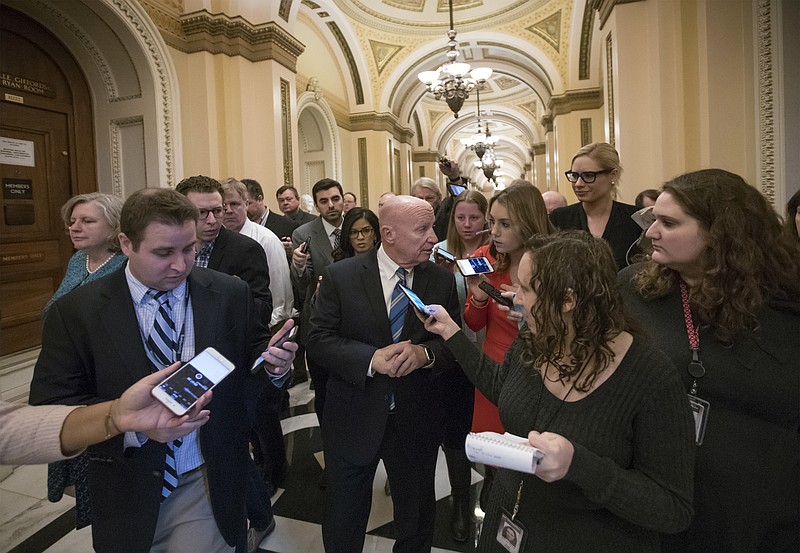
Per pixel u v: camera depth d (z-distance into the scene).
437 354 1.73
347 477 1.79
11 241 4.53
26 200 4.69
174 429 1.07
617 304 1.04
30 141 4.75
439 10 10.87
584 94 10.20
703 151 3.73
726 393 1.17
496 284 2.12
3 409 0.95
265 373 1.61
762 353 1.15
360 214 2.66
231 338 1.52
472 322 2.18
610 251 1.08
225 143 5.91
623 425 1.03
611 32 5.29
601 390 1.04
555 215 2.72
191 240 1.34
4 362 4.28
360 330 1.81
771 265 1.16
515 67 12.79
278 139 6.28
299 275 3.25
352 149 11.81
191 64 5.73
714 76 3.63
